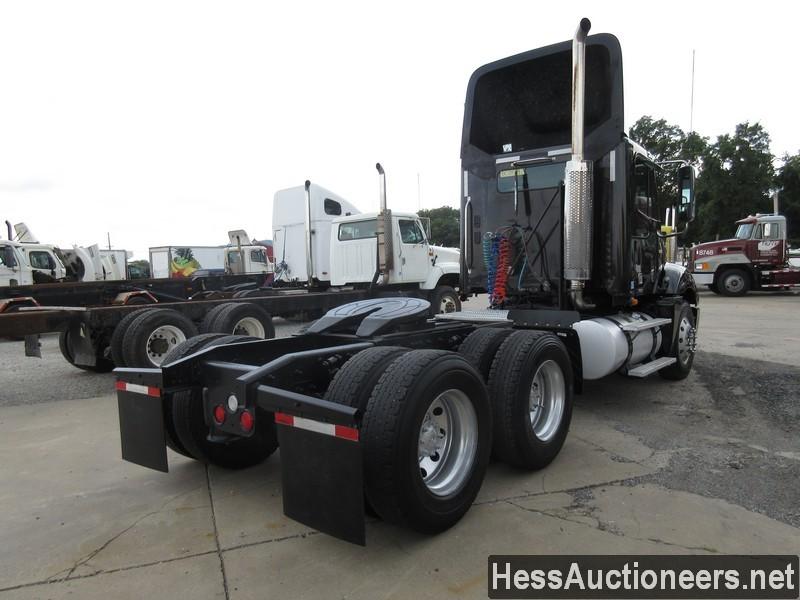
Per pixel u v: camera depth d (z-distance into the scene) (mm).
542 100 5902
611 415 5207
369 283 11109
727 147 37406
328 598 2473
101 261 19953
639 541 2922
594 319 5246
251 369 3119
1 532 3145
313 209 12984
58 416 5570
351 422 2443
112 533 3113
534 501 3410
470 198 6035
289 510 2666
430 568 2697
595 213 5289
